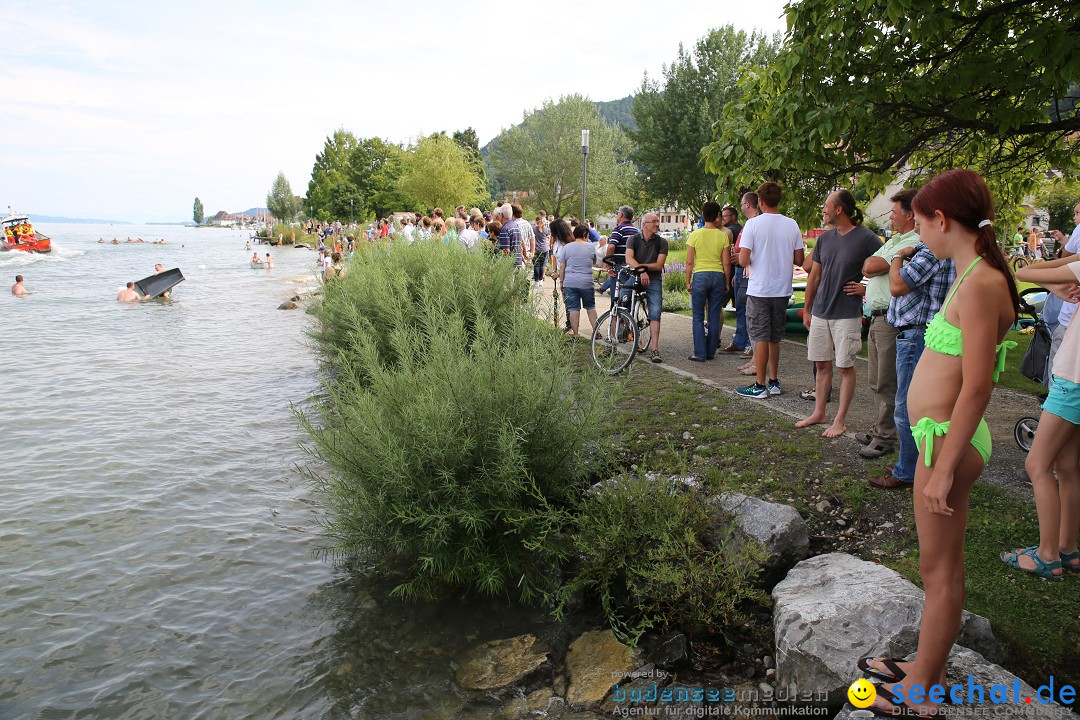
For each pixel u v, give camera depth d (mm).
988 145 9305
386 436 4508
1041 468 3787
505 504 4633
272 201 123000
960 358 2578
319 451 4965
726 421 6461
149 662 3902
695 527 4496
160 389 10148
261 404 9273
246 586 4719
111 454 7277
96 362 12180
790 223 6828
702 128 38531
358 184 88438
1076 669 3240
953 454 2518
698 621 3969
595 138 62812
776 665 3568
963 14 7227
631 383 7848
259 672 3826
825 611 3451
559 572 4723
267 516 5793
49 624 4254
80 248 70688
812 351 5918
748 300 7070
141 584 4727
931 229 2656
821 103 7445
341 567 4973
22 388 10227
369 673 3820
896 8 6320
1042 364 5105
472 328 7734
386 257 10789
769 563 4250
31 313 18969
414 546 4695
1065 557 3830
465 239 13109
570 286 9906
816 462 5414
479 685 3693
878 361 5219
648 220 8805
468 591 4633
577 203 67500
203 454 7285
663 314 13836
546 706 3518
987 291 2486
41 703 3564
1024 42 6832
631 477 5023
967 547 4113
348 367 6066
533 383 4934
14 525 5598
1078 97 7535
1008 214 10867
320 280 12227
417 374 5234
